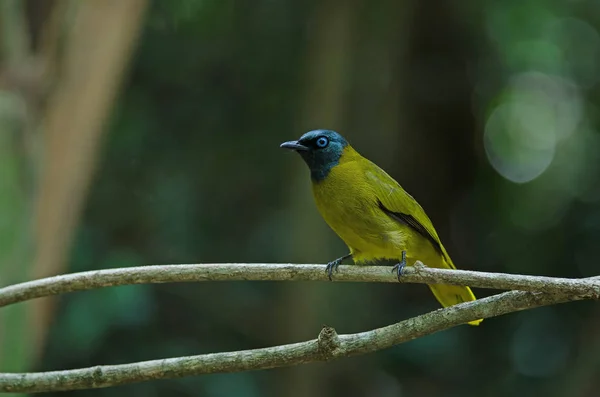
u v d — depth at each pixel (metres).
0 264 8.70
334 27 13.75
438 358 14.22
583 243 15.02
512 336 14.81
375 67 14.07
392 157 14.39
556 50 15.22
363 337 4.64
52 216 9.85
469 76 15.55
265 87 14.26
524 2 14.50
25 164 9.16
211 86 14.16
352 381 13.67
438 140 15.82
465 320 4.56
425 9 14.94
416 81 15.37
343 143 7.02
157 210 13.38
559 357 14.48
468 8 14.77
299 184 13.58
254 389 12.34
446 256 7.14
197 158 14.05
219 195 14.15
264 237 13.83
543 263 15.27
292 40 14.24
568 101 15.93
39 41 9.75
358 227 6.75
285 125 14.23
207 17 13.92
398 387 14.28
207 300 13.56
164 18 13.77
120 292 11.49
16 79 9.33
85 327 11.35
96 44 9.86
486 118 16.23
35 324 9.49
